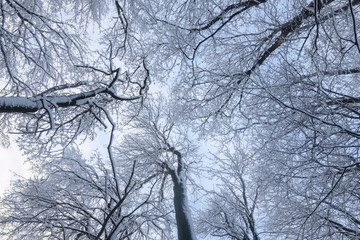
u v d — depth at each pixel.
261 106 6.91
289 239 6.69
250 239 7.90
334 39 5.77
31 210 6.90
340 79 6.11
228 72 7.23
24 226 6.70
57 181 7.84
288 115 5.77
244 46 7.57
